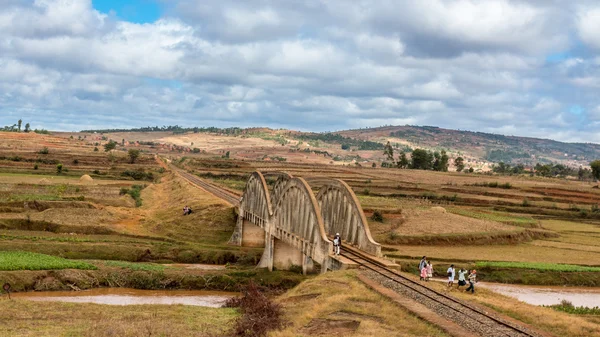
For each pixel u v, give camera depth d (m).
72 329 36.06
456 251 86.12
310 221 58.22
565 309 50.44
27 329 35.69
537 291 69.38
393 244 88.62
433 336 29.38
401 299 37.28
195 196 121.31
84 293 58.25
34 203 98.06
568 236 108.75
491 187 189.62
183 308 46.66
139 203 123.94
